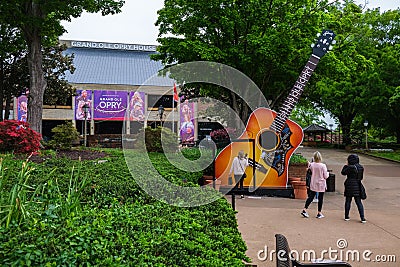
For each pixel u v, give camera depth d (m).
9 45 20.28
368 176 19.14
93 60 43.06
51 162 10.33
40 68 18.41
